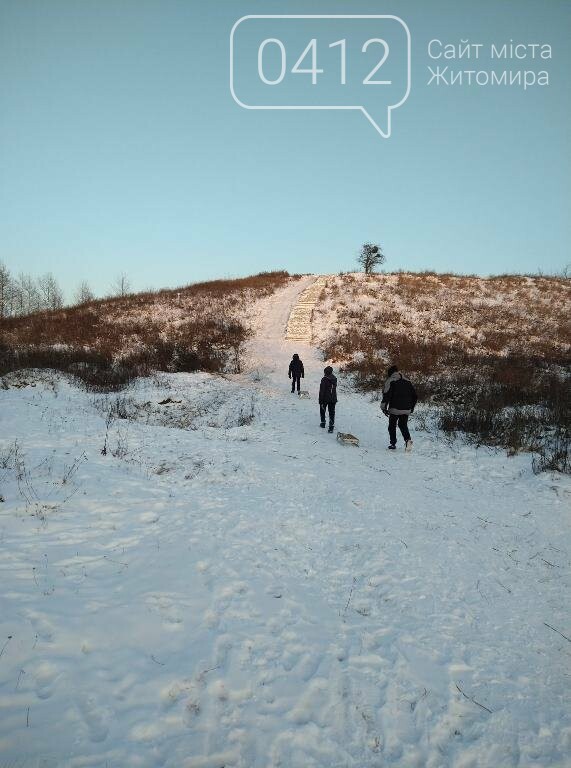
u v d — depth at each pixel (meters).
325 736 2.85
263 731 2.84
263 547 5.24
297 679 3.28
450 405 13.91
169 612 3.87
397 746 2.82
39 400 12.18
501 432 10.66
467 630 3.95
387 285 30.94
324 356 21.41
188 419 12.54
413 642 3.76
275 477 7.66
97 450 8.03
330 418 11.57
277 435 10.89
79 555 4.63
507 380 15.95
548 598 4.45
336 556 5.22
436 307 26.83
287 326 25.28
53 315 27.25
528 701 3.19
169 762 2.58
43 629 3.44
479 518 6.29
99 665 3.20
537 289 30.09
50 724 2.69
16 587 3.91
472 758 2.76
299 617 4.01
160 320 26.00
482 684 3.33
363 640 3.77
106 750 2.59
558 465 8.02
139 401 13.96
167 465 7.82
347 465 8.66
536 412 12.15
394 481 7.82
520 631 3.95
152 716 2.86
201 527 5.58
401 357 20.00
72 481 6.38
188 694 3.06
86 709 2.84
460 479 8.05
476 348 21.50
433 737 2.89
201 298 30.20
